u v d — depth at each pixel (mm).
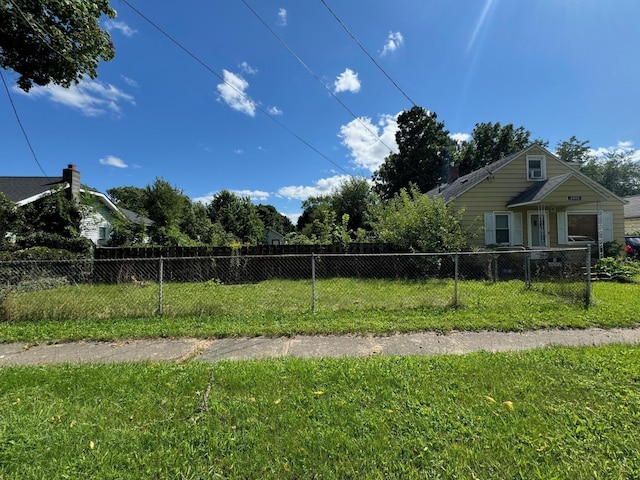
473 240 14531
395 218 12273
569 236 14773
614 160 40094
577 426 2375
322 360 3781
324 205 32844
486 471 1962
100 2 9008
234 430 2387
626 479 1883
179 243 13727
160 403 2770
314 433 2328
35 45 8555
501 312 5809
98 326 5246
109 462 2059
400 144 33094
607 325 5160
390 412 2586
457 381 3121
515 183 14836
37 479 1919
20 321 5574
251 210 42781
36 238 10922
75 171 15422
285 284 9570
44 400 2836
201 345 4516
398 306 6293
